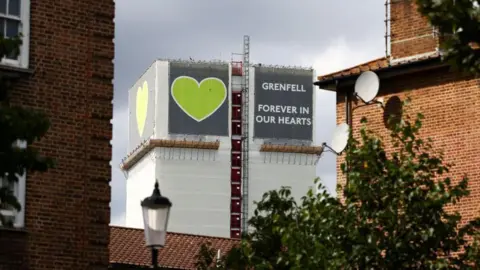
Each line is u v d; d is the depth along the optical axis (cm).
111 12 4975
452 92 6031
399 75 6197
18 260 4694
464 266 4350
